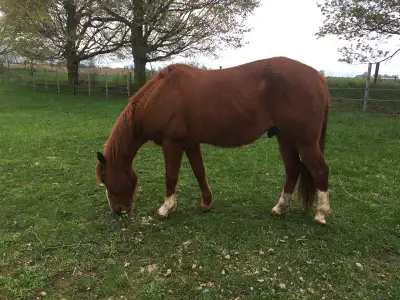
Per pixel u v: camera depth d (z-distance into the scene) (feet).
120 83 66.03
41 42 60.64
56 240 11.35
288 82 11.10
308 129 11.22
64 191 15.78
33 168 18.94
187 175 17.92
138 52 58.75
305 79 11.15
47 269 9.78
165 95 11.68
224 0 52.26
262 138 26.45
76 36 56.65
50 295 8.77
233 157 21.12
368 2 39.11
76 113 40.83
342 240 11.21
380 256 10.46
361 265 9.92
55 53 64.03
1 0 56.75
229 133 11.73
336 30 41.73
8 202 14.44
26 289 8.95
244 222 12.55
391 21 38.65
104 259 10.36
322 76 11.71
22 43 60.85
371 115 36.24
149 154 22.25
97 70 94.17
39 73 90.89
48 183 16.81
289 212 13.37
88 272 9.76
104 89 65.46
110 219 12.92
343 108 40.42
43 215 13.21
